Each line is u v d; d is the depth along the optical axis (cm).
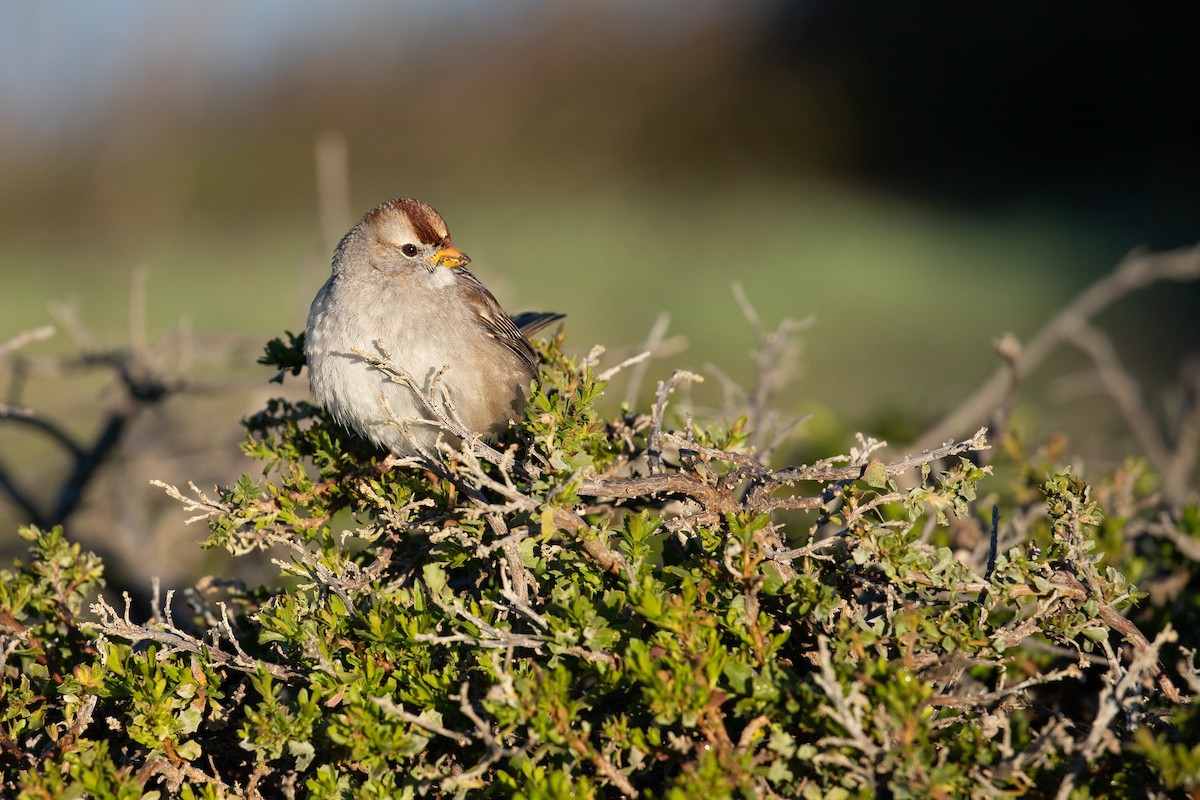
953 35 5378
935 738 522
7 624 630
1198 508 785
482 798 509
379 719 529
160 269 3803
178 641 599
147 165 4650
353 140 5309
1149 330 2691
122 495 1096
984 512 804
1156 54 4962
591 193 4916
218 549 1040
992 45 5278
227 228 4494
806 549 566
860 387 2333
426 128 5369
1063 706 702
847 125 5369
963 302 3133
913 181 4891
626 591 545
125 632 595
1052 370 2433
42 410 1315
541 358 854
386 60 5469
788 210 4472
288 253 3978
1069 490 599
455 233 4288
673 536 646
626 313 3081
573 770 521
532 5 5766
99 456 1048
